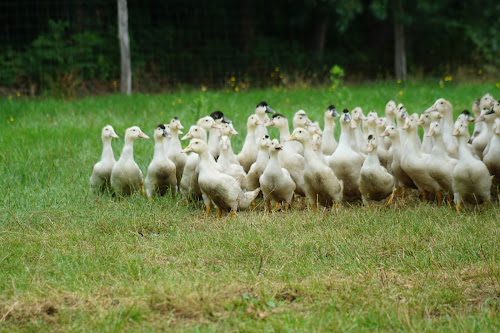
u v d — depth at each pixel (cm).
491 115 997
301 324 530
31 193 932
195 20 2861
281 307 571
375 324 536
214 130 1020
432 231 746
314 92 2117
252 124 1012
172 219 838
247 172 1028
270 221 803
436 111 986
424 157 902
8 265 667
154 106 1756
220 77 2647
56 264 671
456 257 669
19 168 1066
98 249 713
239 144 1245
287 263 670
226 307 562
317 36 2892
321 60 2706
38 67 2366
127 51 2095
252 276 630
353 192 943
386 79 2572
